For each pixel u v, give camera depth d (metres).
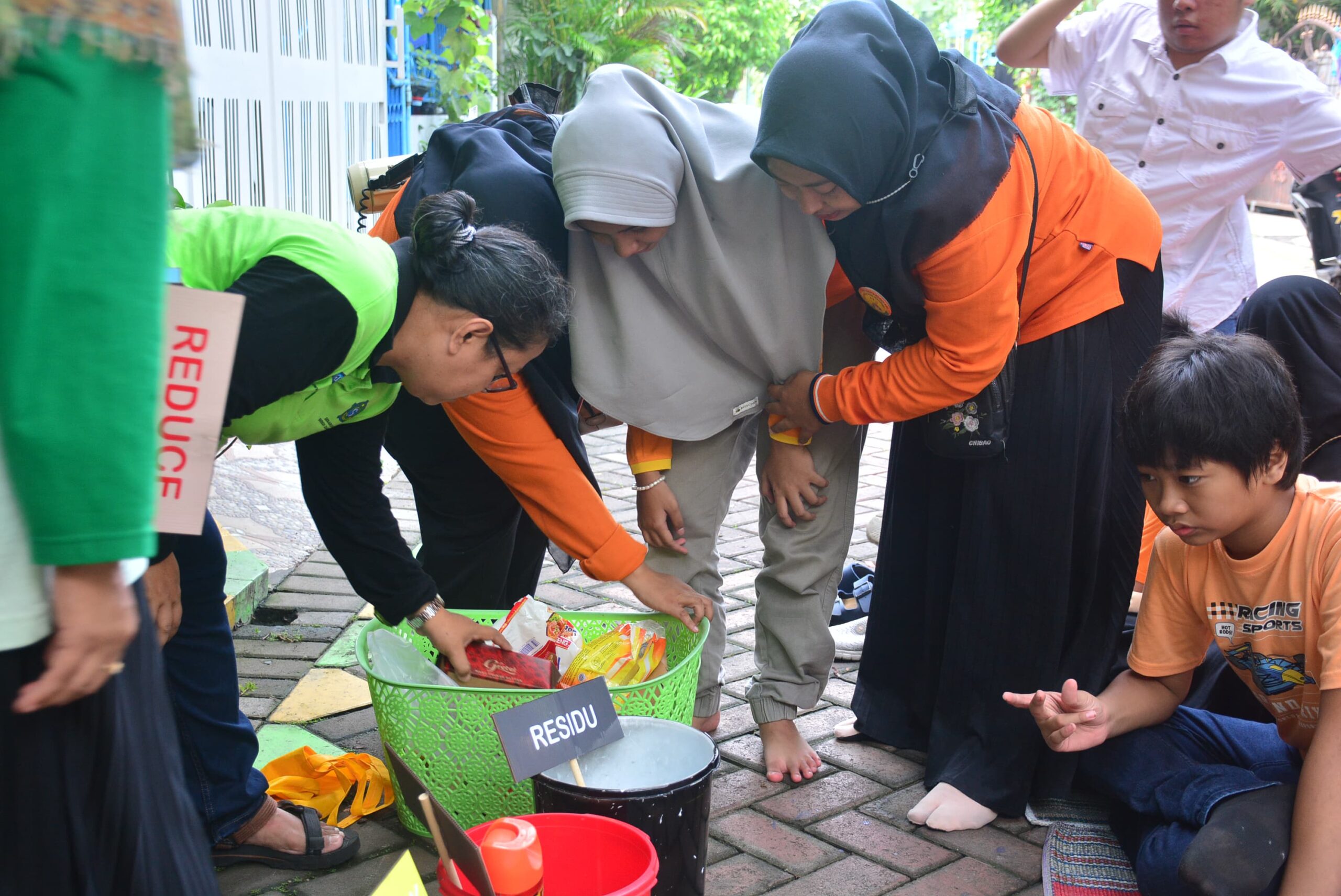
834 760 2.62
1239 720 2.25
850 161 1.93
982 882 2.15
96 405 0.89
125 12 0.89
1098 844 2.26
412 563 2.17
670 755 2.02
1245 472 1.86
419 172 2.42
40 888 1.04
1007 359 2.24
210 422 1.42
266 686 2.83
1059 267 2.27
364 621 3.24
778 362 2.35
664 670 2.32
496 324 1.76
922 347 2.18
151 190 0.92
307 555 3.76
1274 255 10.64
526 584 2.93
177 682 1.93
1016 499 2.36
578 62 10.33
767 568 2.55
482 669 2.21
